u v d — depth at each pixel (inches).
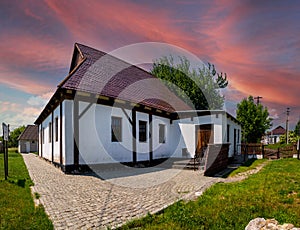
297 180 277.3
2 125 295.6
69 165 355.6
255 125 1066.7
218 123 538.0
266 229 118.2
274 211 166.1
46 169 403.9
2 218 153.2
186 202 201.3
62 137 371.6
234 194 215.9
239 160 603.2
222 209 172.9
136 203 198.5
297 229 115.6
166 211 175.6
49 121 528.7
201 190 250.4
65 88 346.0
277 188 232.4
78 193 230.4
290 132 1464.1
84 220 156.2
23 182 275.6
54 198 210.7
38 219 153.0
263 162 551.2
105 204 194.2
